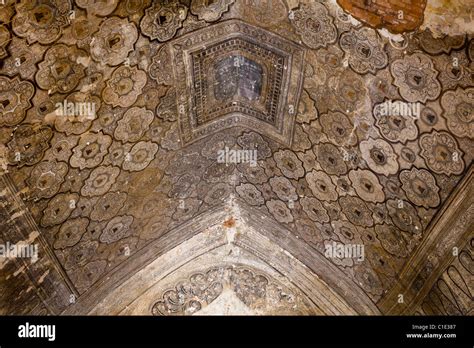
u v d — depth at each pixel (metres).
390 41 3.79
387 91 4.04
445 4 3.39
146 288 5.42
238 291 5.65
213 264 5.71
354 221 5.00
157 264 5.51
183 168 5.25
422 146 4.07
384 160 4.39
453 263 4.23
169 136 4.92
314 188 5.14
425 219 4.33
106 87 4.18
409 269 4.68
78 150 4.31
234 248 5.76
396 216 4.57
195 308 5.53
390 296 4.97
